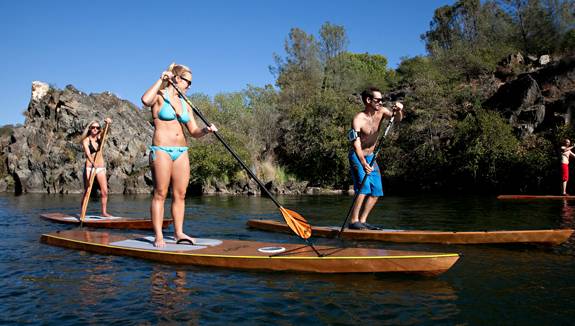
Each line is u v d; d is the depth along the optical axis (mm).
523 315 3080
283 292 3574
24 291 3668
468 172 18312
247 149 23266
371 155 6301
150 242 5258
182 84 5188
